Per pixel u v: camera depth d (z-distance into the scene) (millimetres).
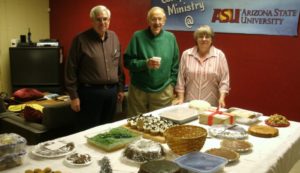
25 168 1517
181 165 1494
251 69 3629
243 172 1544
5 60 5035
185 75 2881
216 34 3787
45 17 5426
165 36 3033
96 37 2832
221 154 1689
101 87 2863
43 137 2709
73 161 1569
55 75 4867
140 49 3008
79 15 5047
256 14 3496
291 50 3363
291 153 1938
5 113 3182
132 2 4422
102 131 1991
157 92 3043
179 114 2334
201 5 3822
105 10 2781
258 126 2178
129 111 3197
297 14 3268
